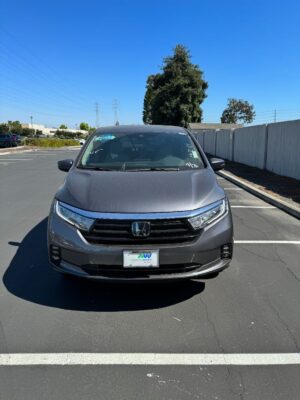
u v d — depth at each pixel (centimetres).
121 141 539
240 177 1467
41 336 348
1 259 543
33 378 291
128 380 288
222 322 375
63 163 530
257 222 782
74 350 327
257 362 312
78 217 382
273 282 471
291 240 652
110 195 392
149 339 344
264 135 1672
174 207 378
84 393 275
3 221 776
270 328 365
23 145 5250
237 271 505
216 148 2795
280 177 1415
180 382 287
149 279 372
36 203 980
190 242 375
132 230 367
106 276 376
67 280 465
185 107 5644
